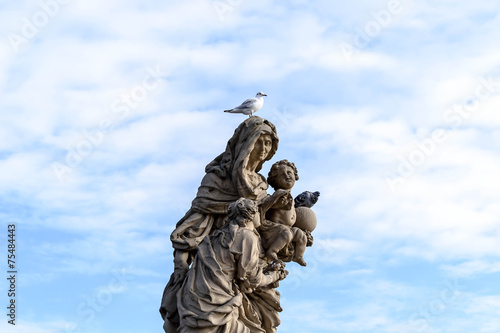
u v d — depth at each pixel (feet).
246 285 57.98
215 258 57.72
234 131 63.26
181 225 61.11
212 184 62.18
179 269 59.82
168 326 58.80
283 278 61.41
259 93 64.39
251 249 57.88
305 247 63.93
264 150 62.59
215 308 56.39
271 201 61.87
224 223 61.67
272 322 60.95
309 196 65.82
